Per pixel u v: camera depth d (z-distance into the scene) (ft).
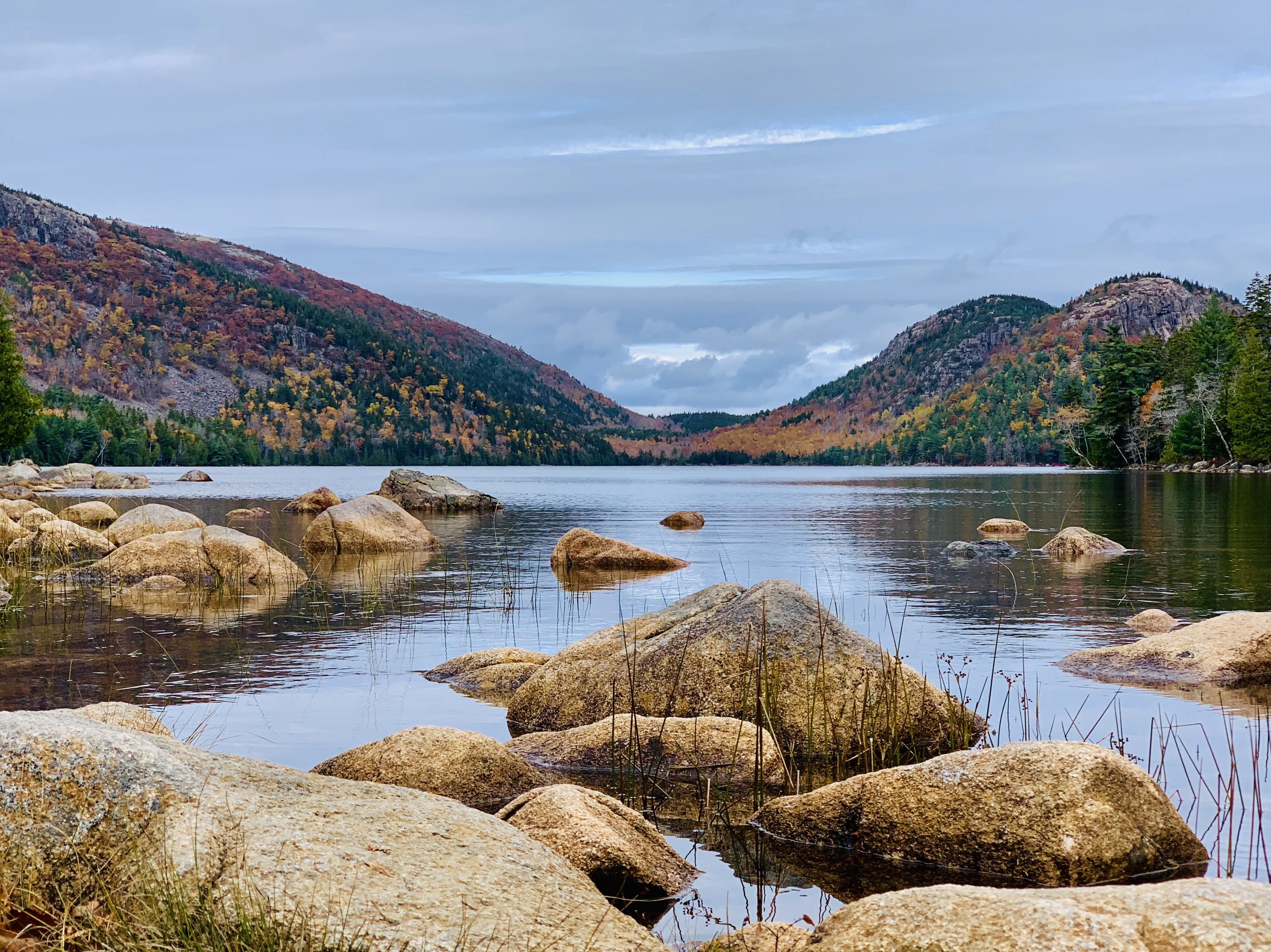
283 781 16.67
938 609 52.80
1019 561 76.28
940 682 35.73
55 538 73.05
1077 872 18.98
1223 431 285.84
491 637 46.55
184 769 15.19
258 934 12.21
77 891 13.51
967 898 13.57
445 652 43.06
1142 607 52.80
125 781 14.37
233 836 13.99
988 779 20.62
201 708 32.99
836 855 21.72
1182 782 24.71
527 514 148.77
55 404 562.25
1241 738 28.58
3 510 81.51
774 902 19.27
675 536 104.94
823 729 29.91
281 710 32.91
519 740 29.53
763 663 31.24
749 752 27.04
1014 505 154.40
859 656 31.30
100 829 13.94
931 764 21.67
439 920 13.17
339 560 81.25
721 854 21.86
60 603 56.03
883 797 21.76
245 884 13.07
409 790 17.87
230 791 15.33
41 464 410.31
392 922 12.87
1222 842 20.85
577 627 49.55
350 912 12.91
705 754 27.27
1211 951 11.84
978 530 109.29
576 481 345.31
